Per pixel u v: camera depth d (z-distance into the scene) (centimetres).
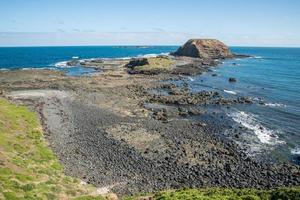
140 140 4859
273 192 2742
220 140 4919
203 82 10344
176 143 4759
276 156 4316
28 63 17188
